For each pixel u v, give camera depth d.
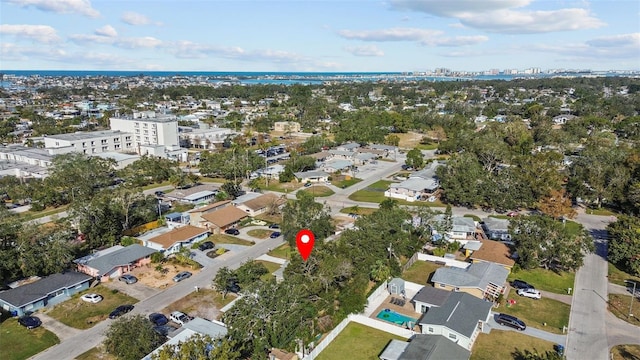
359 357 42.00
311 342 43.19
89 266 58.72
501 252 63.59
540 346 43.41
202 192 95.19
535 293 53.47
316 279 48.75
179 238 68.69
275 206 84.31
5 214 63.56
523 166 93.44
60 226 63.47
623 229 64.38
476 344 43.69
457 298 48.94
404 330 45.47
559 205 78.50
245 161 114.12
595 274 60.34
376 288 54.56
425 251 69.06
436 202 94.25
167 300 52.84
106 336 42.84
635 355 42.03
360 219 62.97
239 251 67.94
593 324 47.66
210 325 44.09
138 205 78.50
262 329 40.88
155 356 34.59
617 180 85.44
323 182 111.31
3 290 54.88
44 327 47.09
